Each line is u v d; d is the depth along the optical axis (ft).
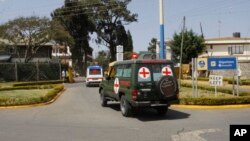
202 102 56.49
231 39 219.00
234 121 42.42
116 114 50.93
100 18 250.98
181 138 33.32
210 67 65.62
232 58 65.57
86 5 249.14
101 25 259.19
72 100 73.41
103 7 250.78
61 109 57.52
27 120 46.01
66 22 245.45
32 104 62.49
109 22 258.78
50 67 165.48
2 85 126.21
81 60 259.19
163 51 79.77
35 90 104.58
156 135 34.96
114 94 53.11
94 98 77.56
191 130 37.17
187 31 195.93
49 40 174.29
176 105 57.16
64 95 87.61
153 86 45.29
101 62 323.37
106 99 60.08
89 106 61.52
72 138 34.24
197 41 193.77
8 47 178.60
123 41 263.29
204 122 42.14
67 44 192.75
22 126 41.37
